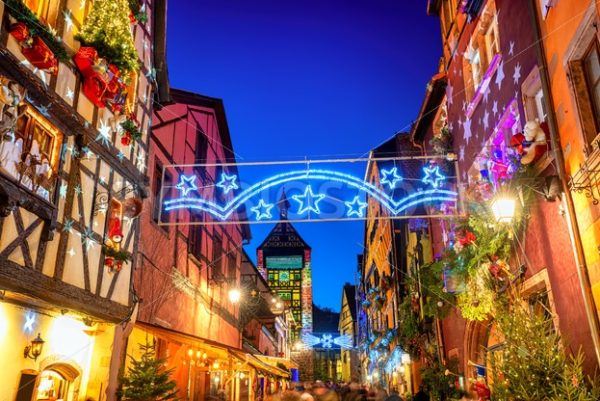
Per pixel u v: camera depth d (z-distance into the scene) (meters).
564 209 6.79
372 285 32.12
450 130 13.12
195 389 14.13
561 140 6.91
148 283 10.85
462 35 12.26
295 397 9.94
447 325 13.38
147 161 10.70
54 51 6.91
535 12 7.57
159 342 11.52
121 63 8.37
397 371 21.97
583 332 6.50
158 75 11.84
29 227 6.42
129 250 9.53
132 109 9.92
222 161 19.03
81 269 7.72
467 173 11.59
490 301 8.63
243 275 27.55
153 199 11.47
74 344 8.44
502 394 6.41
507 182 7.98
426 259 16.16
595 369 6.20
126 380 8.82
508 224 8.33
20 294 6.39
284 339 41.94
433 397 12.45
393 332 21.05
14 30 6.12
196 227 15.40
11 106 5.79
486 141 10.27
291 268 57.19
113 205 9.11
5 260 5.89
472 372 11.22
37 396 7.55
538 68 7.47
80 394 8.53
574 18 6.38
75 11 7.91
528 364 6.18
